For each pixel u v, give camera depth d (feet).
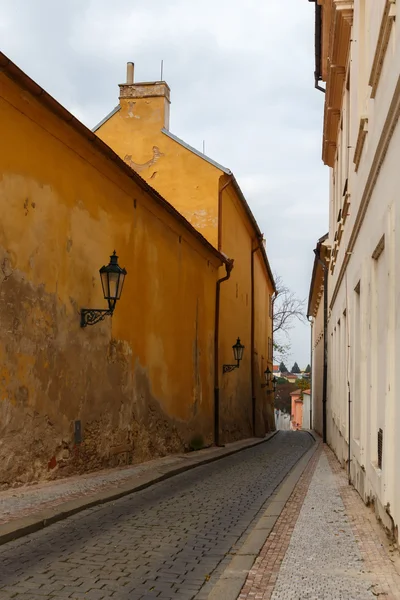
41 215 29.89
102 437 36.09
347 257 36.76
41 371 29.50
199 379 58.95
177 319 51.88
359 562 17.24
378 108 21.66
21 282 28.02
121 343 39.24
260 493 32.40
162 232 48.08
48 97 28.81
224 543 20.81
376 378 23.73
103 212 36.99
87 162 34.65
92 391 34.88
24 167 28.48
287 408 289.12
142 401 42.93
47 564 17.54
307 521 23.32
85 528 22.40
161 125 70.49
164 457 47.11
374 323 23.98
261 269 110.32
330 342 66.95
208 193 68.54
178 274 52.42
